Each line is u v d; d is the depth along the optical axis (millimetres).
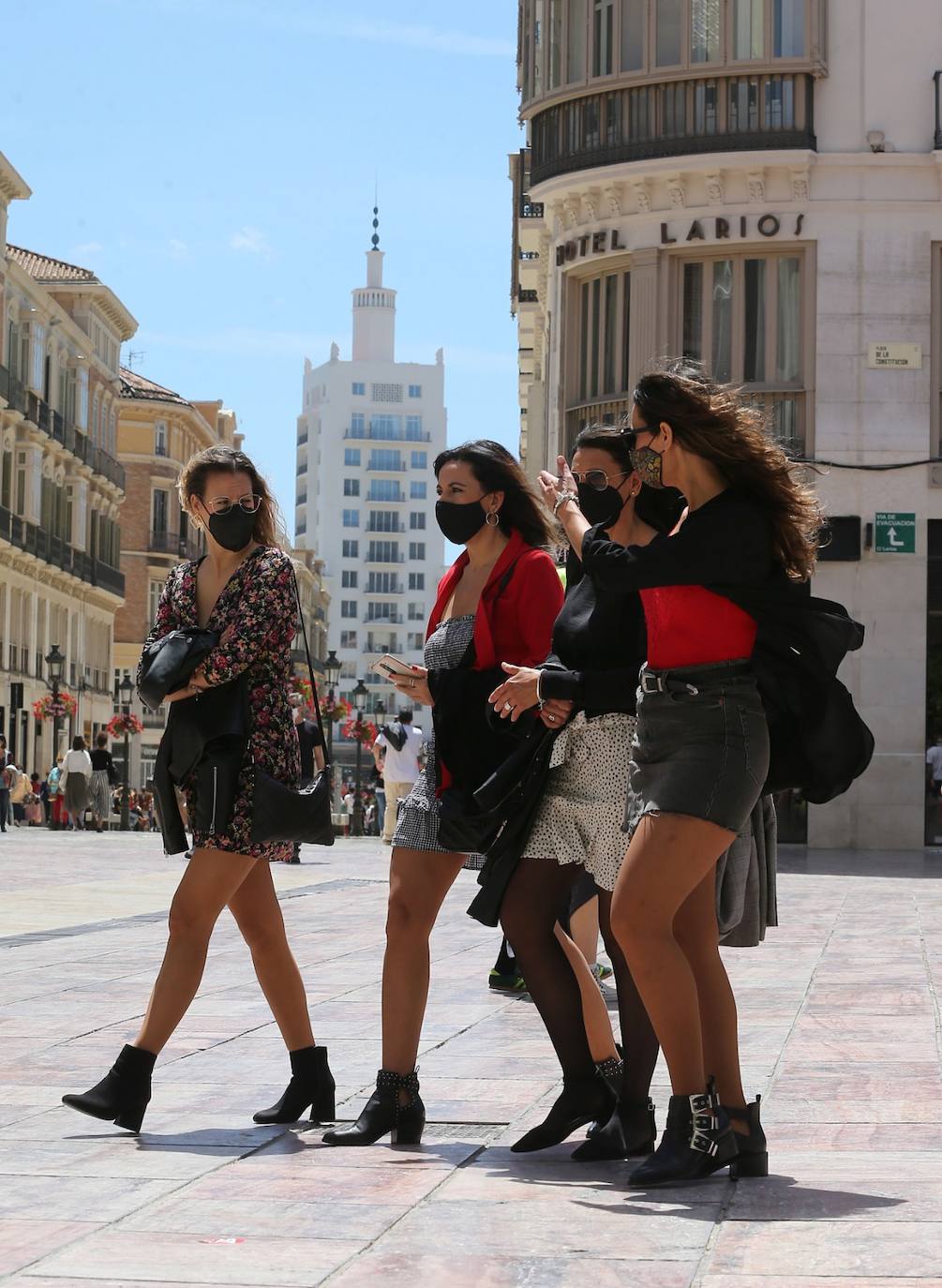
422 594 199000
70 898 15859
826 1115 5746
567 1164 5027
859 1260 3791
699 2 25641
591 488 5203
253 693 5688
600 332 26906
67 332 66625
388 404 199375
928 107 25188
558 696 5137
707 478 4719
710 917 4906
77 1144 5301
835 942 11484
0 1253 3939
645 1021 5168
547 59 27203
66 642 68562
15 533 59281
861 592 24797
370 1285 3641
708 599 4652
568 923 7914
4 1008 8312
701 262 25922
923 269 25016
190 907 5586
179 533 85375
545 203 27766
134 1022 7863
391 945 5438
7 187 57938
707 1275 3689
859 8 25281
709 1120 4641
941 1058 6848
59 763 48844
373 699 193000
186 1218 4277
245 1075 6555
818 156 25094
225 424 101688
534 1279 3676
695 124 25594
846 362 25047
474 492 5660
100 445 73875
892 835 24578
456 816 5301
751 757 4629
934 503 24828
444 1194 4547
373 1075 6559
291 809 5605
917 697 24672
